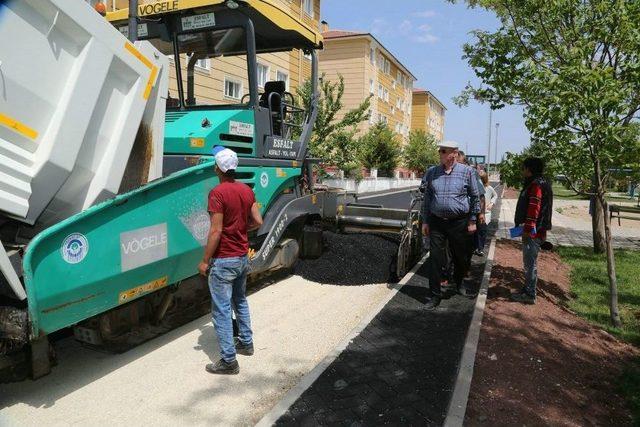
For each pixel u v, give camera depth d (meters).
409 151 40.81
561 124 5.49
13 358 3.36
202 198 4.51
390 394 3.75
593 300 6.68
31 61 3.14
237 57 5.80
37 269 3.04
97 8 4.90
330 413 3.46
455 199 5.64
